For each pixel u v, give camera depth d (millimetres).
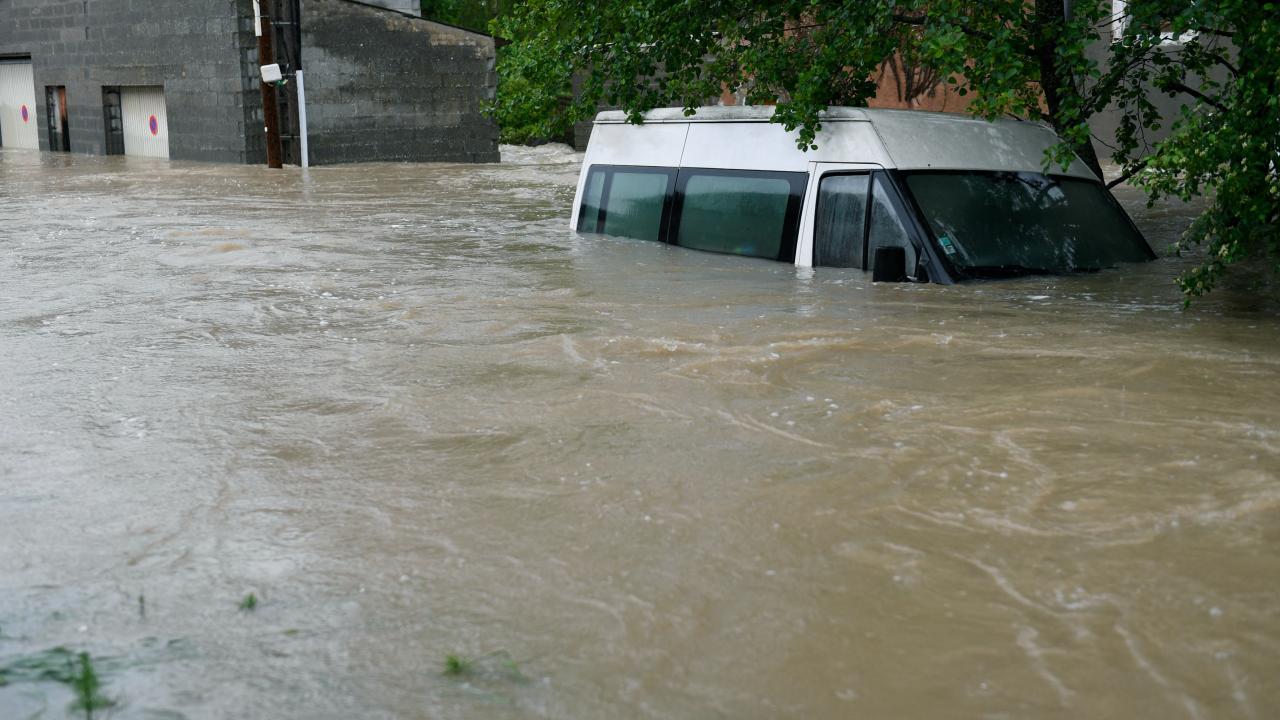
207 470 4363
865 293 7488
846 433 4672
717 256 9195
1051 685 2725
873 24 8609
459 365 5945
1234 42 6707
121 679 2791
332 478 4254
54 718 2615
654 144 10219
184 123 30375
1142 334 6297
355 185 20266
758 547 3547
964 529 3664
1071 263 8078
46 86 35469
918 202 7879
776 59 9922
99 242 11516
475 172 24094
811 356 5945
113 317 7484
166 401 5379
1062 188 8445
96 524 3822
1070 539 3572
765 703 2674
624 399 5234
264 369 5969
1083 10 7855
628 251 9711
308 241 11312
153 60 31016
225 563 3490
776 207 8773
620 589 3275
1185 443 4469
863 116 8266
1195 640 2916
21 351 6512
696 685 2756
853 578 3322
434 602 3207
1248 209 6359
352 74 28906
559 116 11320
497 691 2730
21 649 2951
